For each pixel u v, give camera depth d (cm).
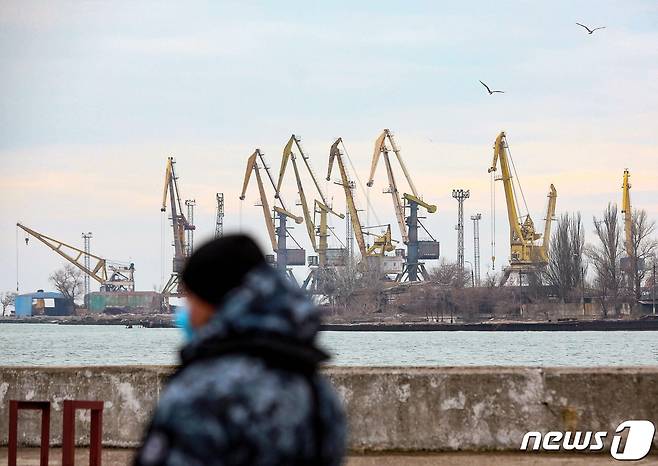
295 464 597
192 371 600
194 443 579
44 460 1647
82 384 2081
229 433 580
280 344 605
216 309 639
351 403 1992
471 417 1978
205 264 638
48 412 1655
